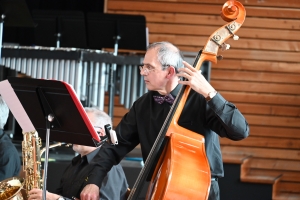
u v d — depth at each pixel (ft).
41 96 9.50
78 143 9.92
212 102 9.91
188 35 24.58
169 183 9.54
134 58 19.39
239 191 20.68
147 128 11.07
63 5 26.78
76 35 21.08
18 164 13.93
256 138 23.61
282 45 23.93
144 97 11.30
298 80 23.77
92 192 10.63
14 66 18.78
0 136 13.87
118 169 11.80
